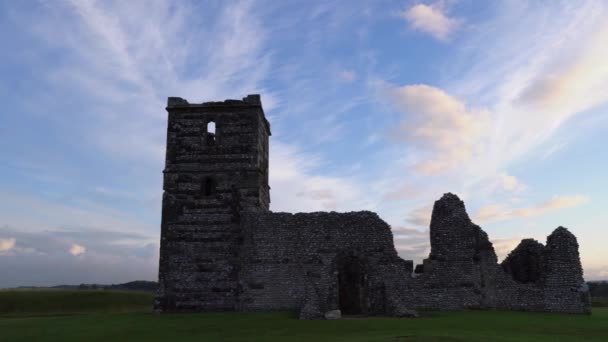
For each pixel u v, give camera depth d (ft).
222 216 130.72
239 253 128.16
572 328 88.02
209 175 133.39
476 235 132.16
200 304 125.90
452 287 127.85
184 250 129.18
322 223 127.95
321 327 89.04
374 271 124.36
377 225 127.03
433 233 131.75
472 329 83.97
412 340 68.23
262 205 139.64
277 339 74.79
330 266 125.08
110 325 98.48
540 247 133.59
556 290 126.21
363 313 121.80
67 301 175.73
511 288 128.36
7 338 83.51
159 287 127.44
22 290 194.49
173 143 135.64
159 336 81.87
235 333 83.10
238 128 135.85
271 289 125.18
